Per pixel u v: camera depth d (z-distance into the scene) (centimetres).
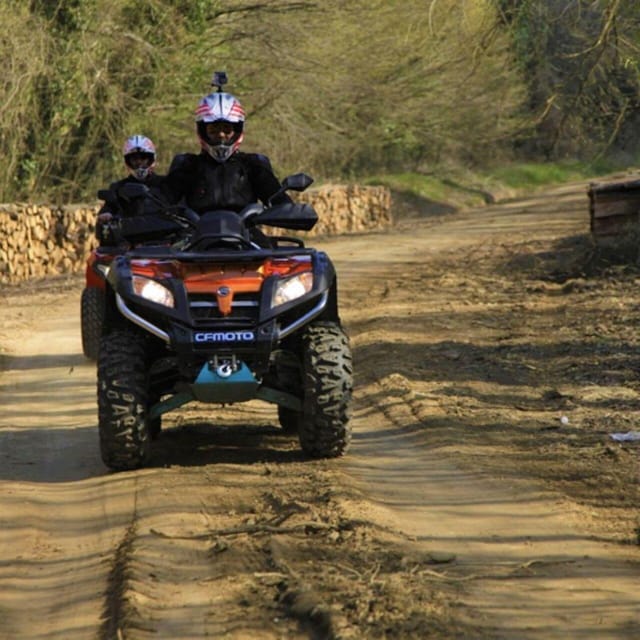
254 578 1355
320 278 1859
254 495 1725
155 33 7344
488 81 9775
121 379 1841
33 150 6900
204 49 7744
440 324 3497
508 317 3600
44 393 2686
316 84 8656
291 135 8744
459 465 1900
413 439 2102
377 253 6384
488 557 1436
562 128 4775
